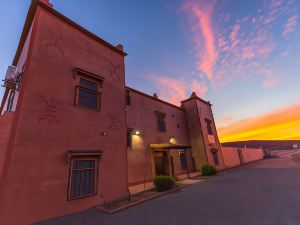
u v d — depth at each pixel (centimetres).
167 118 1964
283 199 743
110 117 1002
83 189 779
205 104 2530
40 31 800
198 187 1149
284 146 9738
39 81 739
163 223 579
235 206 701
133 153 1398
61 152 736
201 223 558
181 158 1953
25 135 648
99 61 1040
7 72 863
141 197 938
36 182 637
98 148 885
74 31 948
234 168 2367
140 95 1677
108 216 669
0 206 545
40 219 618
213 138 2370
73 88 861
